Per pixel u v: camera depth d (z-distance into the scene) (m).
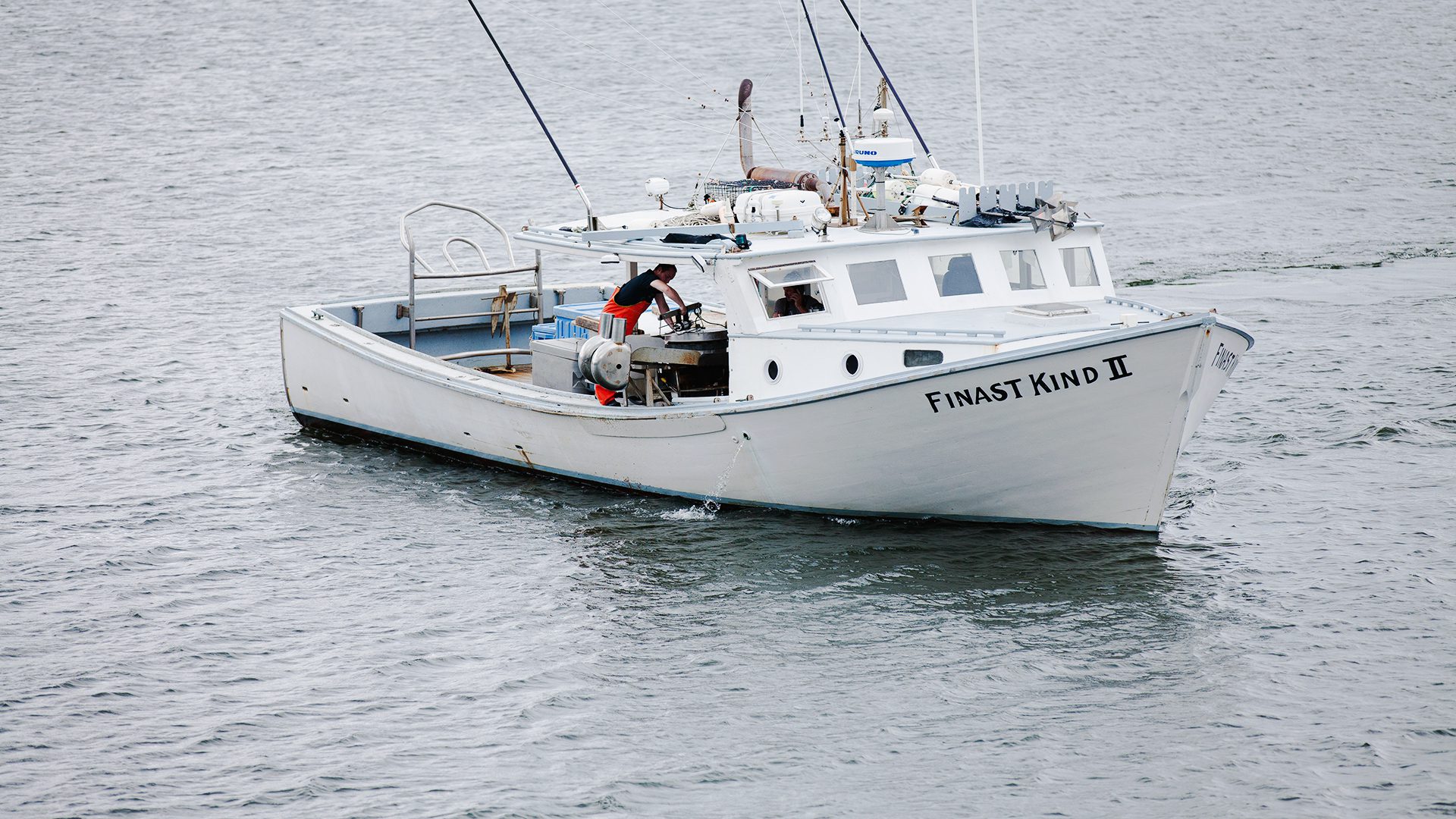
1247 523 54.78
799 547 53.00
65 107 188.88
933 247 55.09
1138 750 39.56
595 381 55.47
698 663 44.84
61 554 54.19
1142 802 37.28
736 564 51.81
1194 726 40.62
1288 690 42.31
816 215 55.06
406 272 106.94
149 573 52.47
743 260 53.66
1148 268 102.31
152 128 175.25
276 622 48.38
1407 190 131.75
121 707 42.84
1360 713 40.97
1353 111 183.00
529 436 60.69
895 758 39.47
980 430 51.09
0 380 77.38
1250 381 72.50
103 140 167.75
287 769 39.56
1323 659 44.03
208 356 83.12
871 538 53.62
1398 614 46.78
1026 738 40.28
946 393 50.41
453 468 63.81
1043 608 47.81
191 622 48.47
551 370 61.16
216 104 192.75
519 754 40.12
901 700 42.38
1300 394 70.19
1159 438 50.41
